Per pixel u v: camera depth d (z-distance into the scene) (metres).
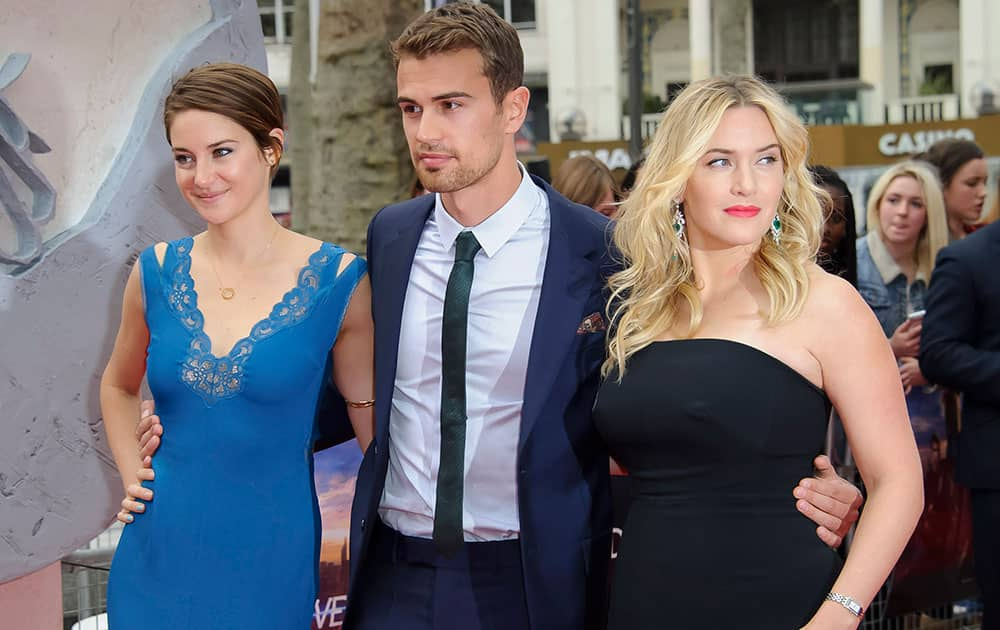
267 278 2.19
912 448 1.93
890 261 4.37
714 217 1.97
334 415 2.42
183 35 2.69
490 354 2.19
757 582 1.93
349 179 5.34
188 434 2.12
